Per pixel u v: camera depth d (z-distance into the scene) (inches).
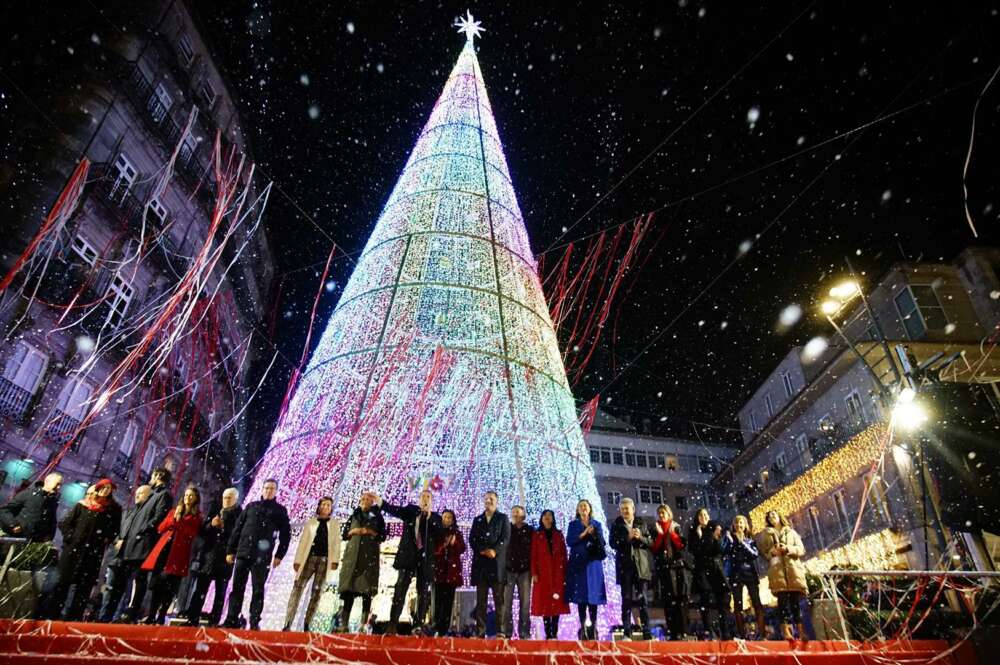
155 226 771.4
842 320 839.1
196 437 884.6
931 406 362.0
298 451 406.6
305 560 277.0
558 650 244.2
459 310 459.2
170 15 790.5
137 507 279.4
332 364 443.2
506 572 287.9
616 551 304.0
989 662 277.4
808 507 832.3
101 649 205.8
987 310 695.1
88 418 647.1
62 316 614.2
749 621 391.5
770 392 1025.5
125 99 693.3
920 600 323.0
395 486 390.0
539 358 468.4
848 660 264.5
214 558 281.7
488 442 409.7
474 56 685.3
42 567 275.3
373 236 527.5
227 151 929.5
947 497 339.6
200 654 212.1
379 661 224.4
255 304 1100.5
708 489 1384.1
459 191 528.7
